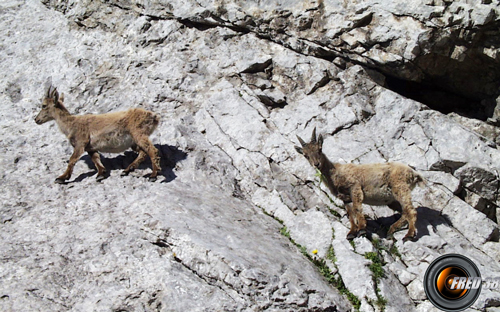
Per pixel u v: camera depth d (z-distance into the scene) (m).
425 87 12.35
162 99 12.17
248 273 7.45
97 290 7.44
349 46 11.54
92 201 9.23
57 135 11.23
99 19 14.12
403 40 10.98
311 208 9.50
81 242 8.23
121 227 8.50
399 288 8.17
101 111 12.07
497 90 11.30
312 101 11.51
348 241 8.72
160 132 11.05
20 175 9.98
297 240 9.04
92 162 10.54
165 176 10.02
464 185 9.91
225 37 12.98
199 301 7.27
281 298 7.39
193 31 13.34
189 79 12.45
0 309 7.00
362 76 11.62
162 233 8.15
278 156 10.48
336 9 11.77
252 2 12.83
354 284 7.99
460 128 10.31
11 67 13.34
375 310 7.70
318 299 7.58
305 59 12.12
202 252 7.73
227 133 11.16
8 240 8.31
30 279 7.52
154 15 13.63
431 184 9.84
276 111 11.62
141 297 7.32
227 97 11.77
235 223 8.98
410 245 8.65
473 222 9.34
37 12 15.09
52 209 9.07
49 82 12.80
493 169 9.80
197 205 9.17
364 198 9.09
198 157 10.51
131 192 9.49
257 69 12.30
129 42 13.52
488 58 10.90
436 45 10.87
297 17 12.10
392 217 9.48
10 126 11.49
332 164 9.11
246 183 10.38
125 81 12.70
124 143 10.02
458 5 10.66
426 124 10.53
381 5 11.35
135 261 7.84
